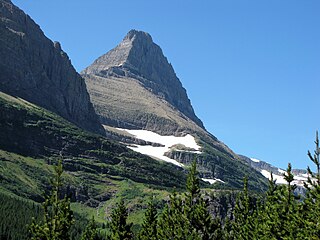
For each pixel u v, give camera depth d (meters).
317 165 53.47
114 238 95.00
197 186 85.62
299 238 59.00
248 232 81.38
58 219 58.31
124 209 97.81
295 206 64.06
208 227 81.12
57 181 60.94
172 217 85.69
